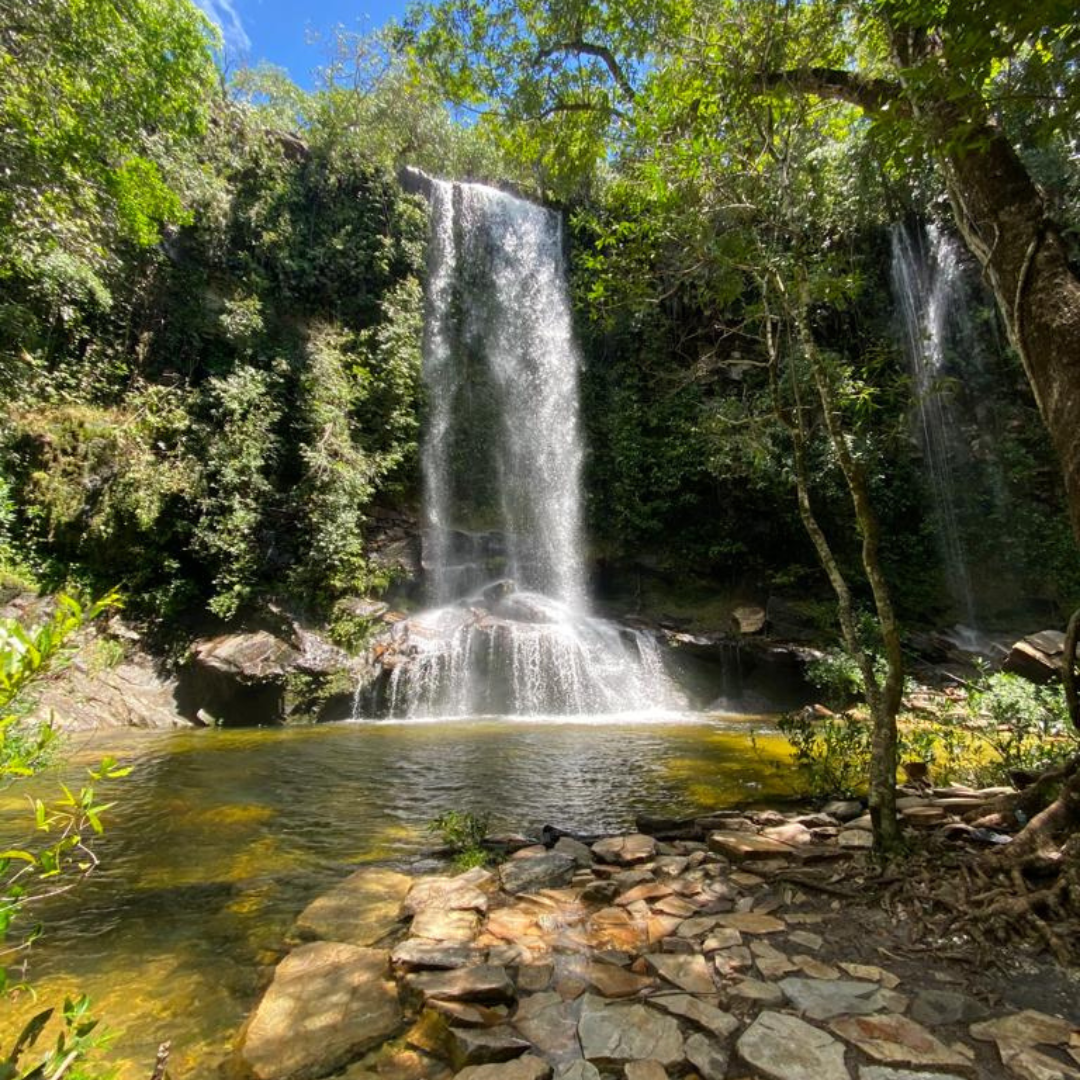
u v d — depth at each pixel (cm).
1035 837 324
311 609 1202
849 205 775
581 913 305
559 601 1545
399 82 1772
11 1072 113
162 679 1072
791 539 1445
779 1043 203
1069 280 341
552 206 1970
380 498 1498
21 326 1059
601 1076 192
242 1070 207
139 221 1067
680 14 549
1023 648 905
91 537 1107
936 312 1599
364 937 293
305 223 1620
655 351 1672
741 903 311
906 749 582
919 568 1430
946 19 228
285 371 1396
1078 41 223
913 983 240
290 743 836
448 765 693
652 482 1552
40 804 132
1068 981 241
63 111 866
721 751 763
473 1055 201
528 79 705
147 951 292
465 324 1773
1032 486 1469
